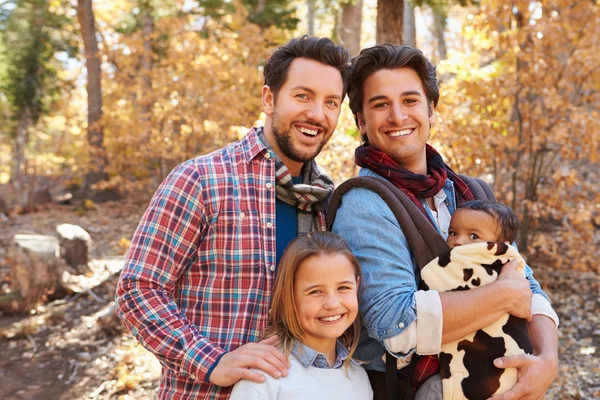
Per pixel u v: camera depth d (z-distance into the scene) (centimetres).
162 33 1498
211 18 1664
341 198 212
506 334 186
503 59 680
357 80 222
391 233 195
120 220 1277
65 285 739
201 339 185
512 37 646
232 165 202
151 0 1561
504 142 666
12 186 1582
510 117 736
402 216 197
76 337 630
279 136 205
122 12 2139
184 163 201
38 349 604
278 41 1349
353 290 186
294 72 202
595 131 623
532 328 207
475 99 675
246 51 1248
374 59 218
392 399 194
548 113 676
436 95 225
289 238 209
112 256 941
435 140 675
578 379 475
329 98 204
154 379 525
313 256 184
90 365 563
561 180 680
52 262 728
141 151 1305
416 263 202
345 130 641
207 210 195
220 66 1160
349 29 1456
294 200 210
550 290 682
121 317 190
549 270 738
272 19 1517
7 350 603
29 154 2000
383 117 217
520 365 183
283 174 205
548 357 193
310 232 196
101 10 2133
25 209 1435
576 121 632
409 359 194
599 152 641
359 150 227
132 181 1545
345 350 196
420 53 217
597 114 650
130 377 520
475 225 200
